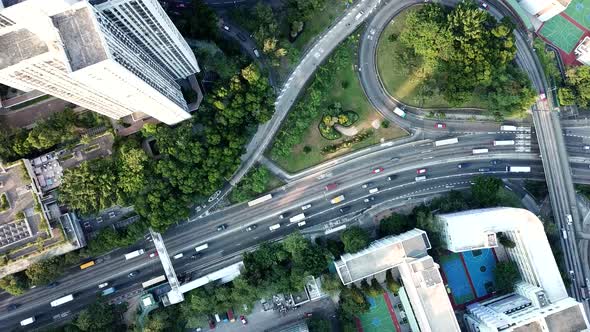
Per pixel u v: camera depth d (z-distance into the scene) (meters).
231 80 166.50
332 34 186.38
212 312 179.38
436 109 190.88
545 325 161.88
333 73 184.00
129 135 171.12
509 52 179.50
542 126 192.12
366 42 188.12
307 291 180.75
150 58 131.88
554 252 187.62
